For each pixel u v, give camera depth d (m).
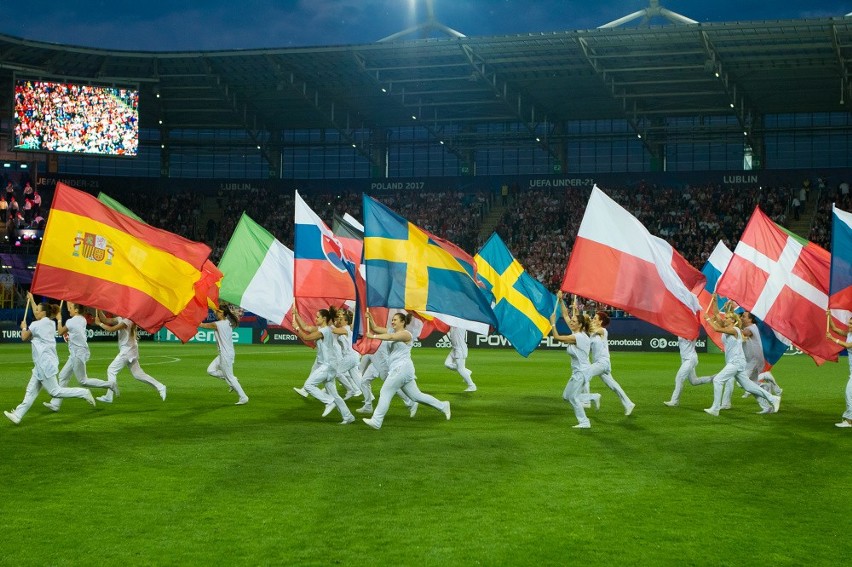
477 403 21.02
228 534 8.94
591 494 10.85
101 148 57.72
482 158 69.56
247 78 59.81
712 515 9.90
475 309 17.59
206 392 22.86
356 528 9.19
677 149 66.25
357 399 21.92
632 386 26.14
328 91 61.38
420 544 8.64
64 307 54.03
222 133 70.88
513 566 8.03
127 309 16.95
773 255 20.77
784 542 8.87
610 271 18.39
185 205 67.94
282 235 66.31
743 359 18.84
